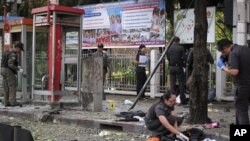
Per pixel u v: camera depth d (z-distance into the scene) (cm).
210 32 1538
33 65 1494
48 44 1477
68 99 1473
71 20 1434
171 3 1780
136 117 1123
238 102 835
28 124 1201
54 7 1371
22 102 1528
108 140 962
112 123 1099
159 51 1741
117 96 1814
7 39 1639
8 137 450
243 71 822
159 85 1700
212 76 1565
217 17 1775
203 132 885
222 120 1110
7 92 1480
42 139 974
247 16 1080
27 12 2556
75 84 1745
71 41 1628
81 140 961
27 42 1586
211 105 1444
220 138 905
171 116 810
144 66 1666
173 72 1435
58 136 1015
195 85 1050
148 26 1764
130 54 1830
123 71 1848
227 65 860
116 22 1884
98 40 1966
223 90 1542
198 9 1055
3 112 1383
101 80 1348
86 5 2011
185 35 1609
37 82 1512
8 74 1464
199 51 1049
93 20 1981
